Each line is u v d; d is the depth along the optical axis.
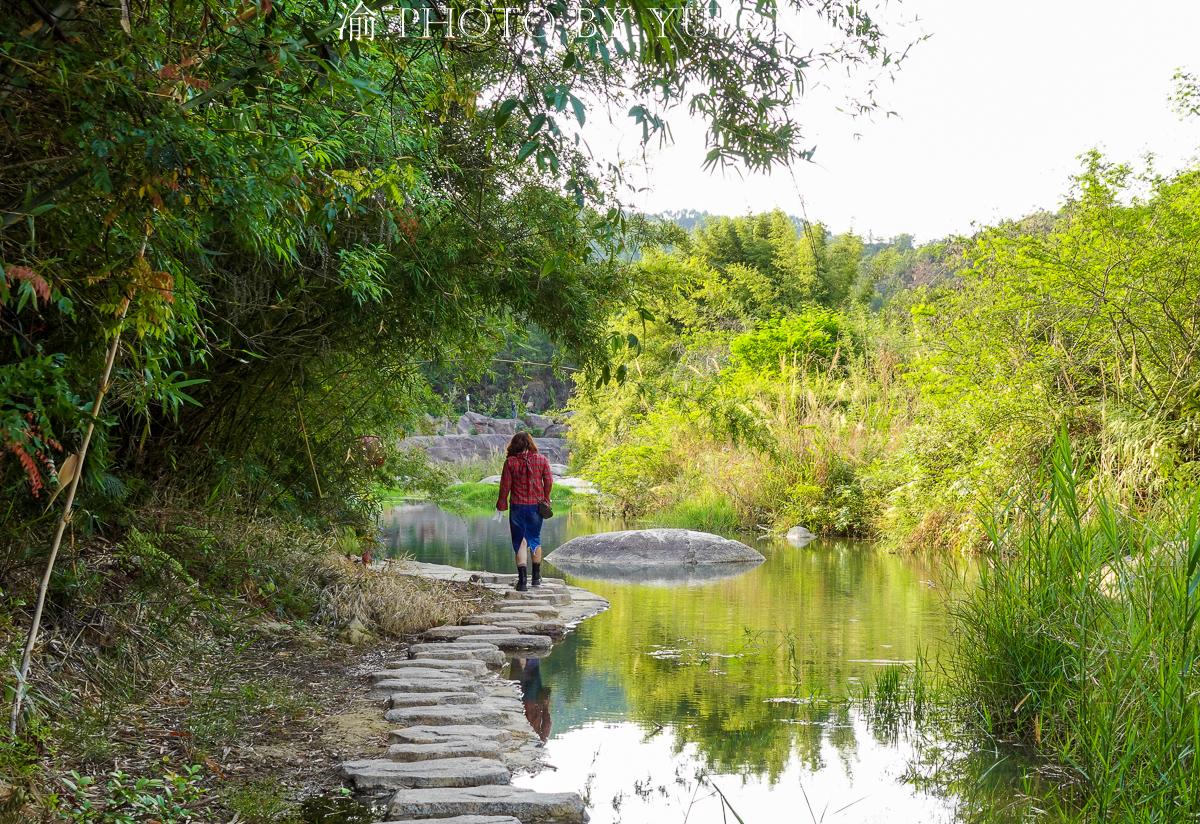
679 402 9.58
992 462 11.60
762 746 5.00
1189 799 3.72
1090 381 11.57
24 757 3.43
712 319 27.94
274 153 2.98
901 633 7.98
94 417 3.02
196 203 3.03
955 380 12.83
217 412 6.95
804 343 23.64
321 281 5.79
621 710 5.66
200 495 7.18
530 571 12.18
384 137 4.64
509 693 5.92
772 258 34.06
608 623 8.51
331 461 9.16
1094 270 10.51
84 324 3.44
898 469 15.05
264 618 6.80
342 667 6.34
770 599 9.80
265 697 5.27
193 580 6.08
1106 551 5.29
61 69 2.38
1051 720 5.00
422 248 5.71
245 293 5.49
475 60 3.41
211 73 2.80
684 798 4.24
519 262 6.11
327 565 8.02
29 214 2.66
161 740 4.45
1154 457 9.26
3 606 4.39
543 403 35.84
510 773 4.47
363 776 4.23
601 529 18.00
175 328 3.44
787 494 17.31
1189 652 4.23
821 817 4.05
